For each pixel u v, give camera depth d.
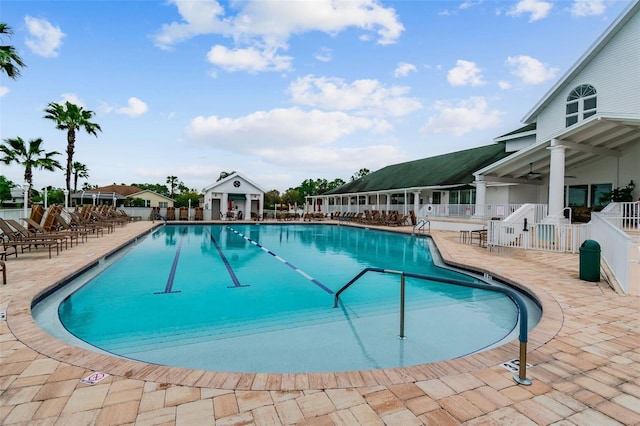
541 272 7.36
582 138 12.52
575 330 3.96
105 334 4.50
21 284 5.77
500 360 3.17
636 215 11.92
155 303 5.93
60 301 5.86
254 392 2.58
